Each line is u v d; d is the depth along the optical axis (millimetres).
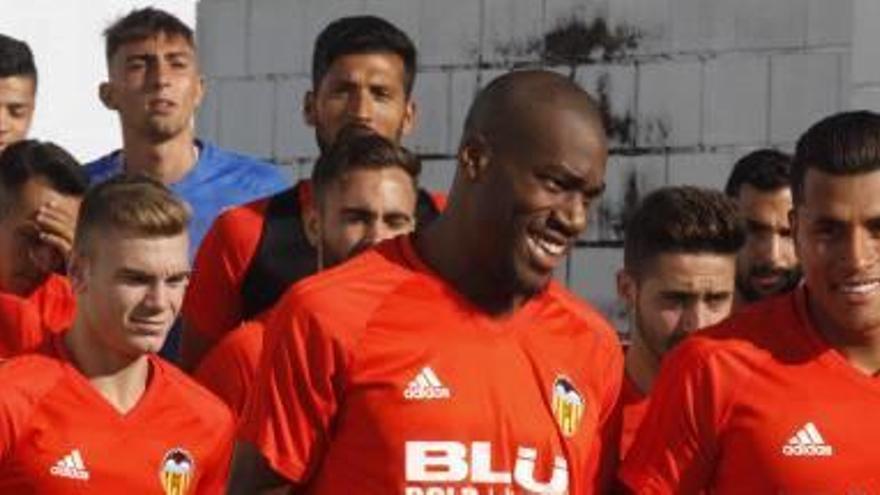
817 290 13297
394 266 12680
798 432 13352
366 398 12438
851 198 13031
